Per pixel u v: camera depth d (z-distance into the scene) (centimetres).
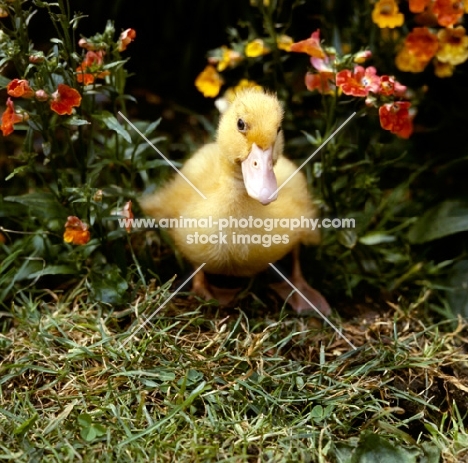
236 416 39
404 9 53
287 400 40
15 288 48
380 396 41
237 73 62
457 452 38
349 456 37
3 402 40
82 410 40
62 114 42
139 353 42
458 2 46
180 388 40
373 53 52
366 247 51
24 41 43
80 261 48
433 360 43
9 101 42
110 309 46
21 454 36
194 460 36
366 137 53
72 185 47
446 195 53
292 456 37
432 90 55
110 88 45
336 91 46
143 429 38
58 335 45
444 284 49
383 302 50
